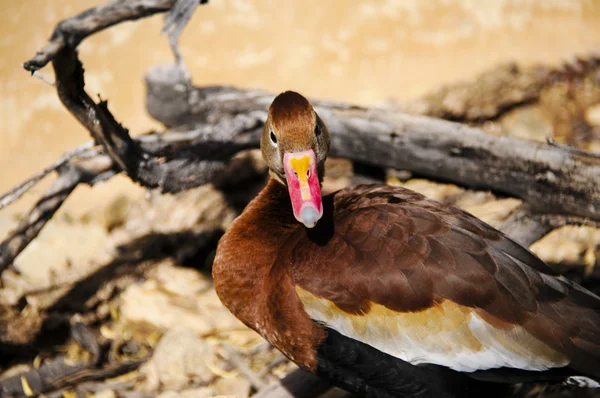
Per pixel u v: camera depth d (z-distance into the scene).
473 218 7.58
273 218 8.02
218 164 10.48
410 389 7.23
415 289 6.96
